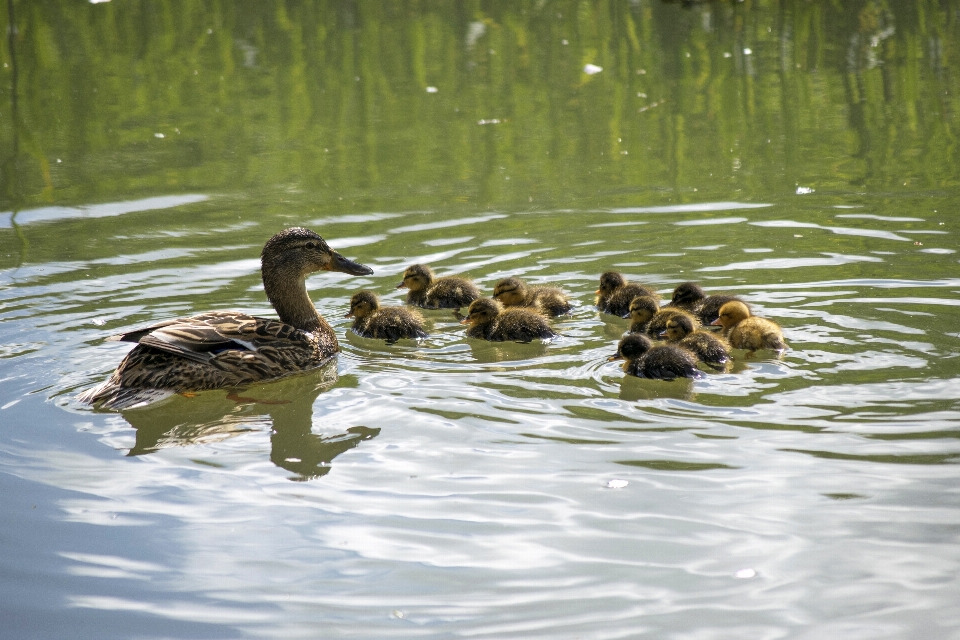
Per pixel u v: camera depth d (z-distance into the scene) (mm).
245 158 20422
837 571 6848
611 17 30812
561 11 31562
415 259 14836
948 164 18062
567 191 17844
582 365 10969
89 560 7211
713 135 20938
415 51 28281
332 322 12953
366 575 6996
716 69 25750
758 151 19734
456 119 22859
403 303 13812
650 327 12266
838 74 24781
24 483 8344
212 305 12953
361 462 8641
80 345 11523
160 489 8250
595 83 25125
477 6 32281
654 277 13695
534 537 7379
